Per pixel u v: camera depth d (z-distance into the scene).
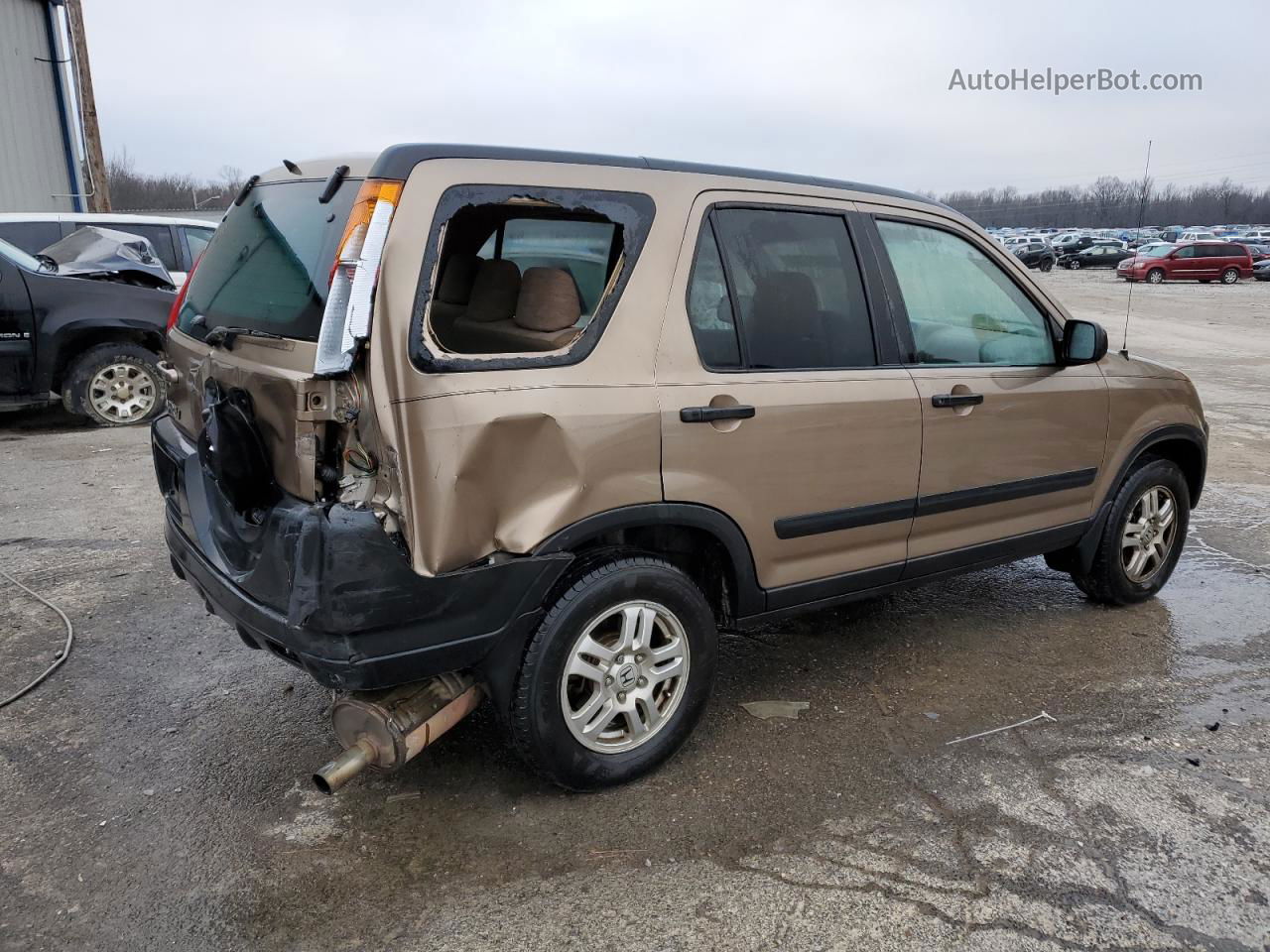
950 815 2.97
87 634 4.20
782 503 3.24
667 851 2.78
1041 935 2.45
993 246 3.97
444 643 2.62
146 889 2.59
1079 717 3.62
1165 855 2.78
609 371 2.83
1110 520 4.46
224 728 3.44
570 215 3.31
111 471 6.96
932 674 3.97
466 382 2.56
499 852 2.76
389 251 2.46
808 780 3.15
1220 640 4.38
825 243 3.42
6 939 2.39
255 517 2.77
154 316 8.62
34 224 9.68
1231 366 14.80
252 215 3.25
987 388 3.78
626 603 2.95
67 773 3.13
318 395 2.45
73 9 15.98
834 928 2.47
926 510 3.67
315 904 2.54
